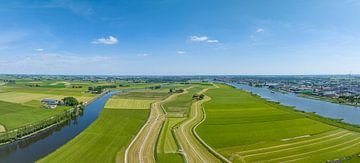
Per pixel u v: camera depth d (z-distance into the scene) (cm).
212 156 6450
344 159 6253
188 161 6106
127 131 8981
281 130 9100
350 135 8406
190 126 9644
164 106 14562
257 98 18475
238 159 6212
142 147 7162
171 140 7800
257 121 10594
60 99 16925
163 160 6156
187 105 14900
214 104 15225
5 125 9712
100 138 8094
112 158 6331
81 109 13250
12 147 7531
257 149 6969
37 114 11875
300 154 6594
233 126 9694
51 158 6378
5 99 16450
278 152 6738
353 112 14000
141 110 13362
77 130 9538
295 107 15500
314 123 10269
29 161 6406
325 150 6919
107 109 13662
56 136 8700
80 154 6638
